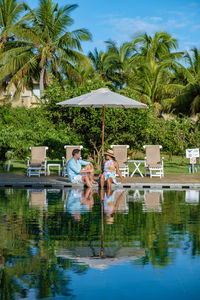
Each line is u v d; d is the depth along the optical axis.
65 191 11.93
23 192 11.62
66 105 15.20
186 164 23.19
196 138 21.33
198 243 5.30
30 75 32.16
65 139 18.34
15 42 31.67
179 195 10.98
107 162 13.16
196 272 4.09
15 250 4.93
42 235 5.77
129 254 4.75
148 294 3.52
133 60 39.62
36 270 4.14
